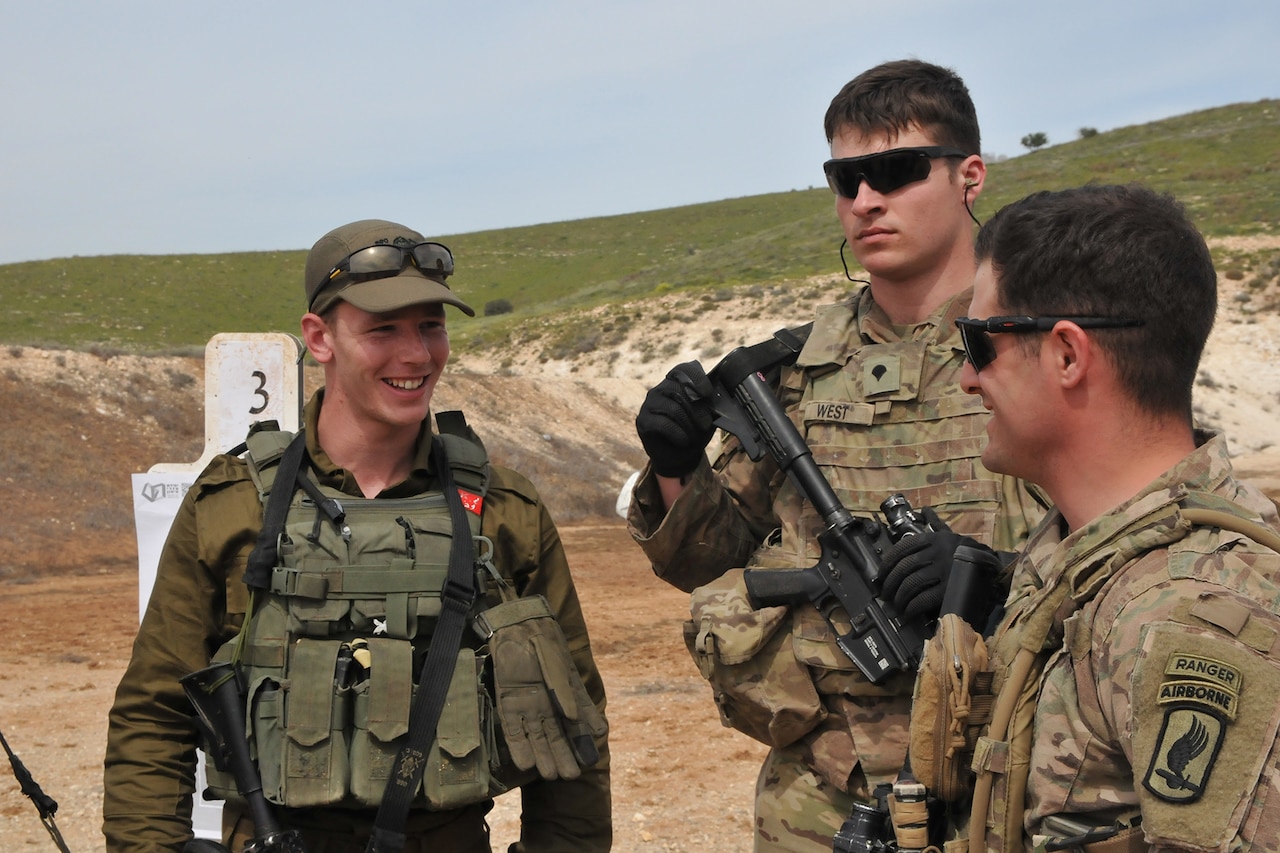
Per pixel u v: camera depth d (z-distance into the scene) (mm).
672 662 9359
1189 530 1454
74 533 16359
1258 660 1302
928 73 2639
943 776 1736
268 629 2262
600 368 43094
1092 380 1553
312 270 2414
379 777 2174
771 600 2531
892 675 2391
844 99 2695
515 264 91312
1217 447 1528
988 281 1662
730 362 2645
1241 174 57406
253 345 4340
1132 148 67812
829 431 2641
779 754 2646
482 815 2424
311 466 2451
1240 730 1280
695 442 2631
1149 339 1515
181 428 21453
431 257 2408
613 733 7035
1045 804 1508
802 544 2633
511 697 2256
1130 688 1368
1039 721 1541
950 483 2484
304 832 2260
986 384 1669
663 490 2760
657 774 6203
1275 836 1247
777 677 2531
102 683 8594
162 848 2260
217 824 4020
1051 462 1635
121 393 21750
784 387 2783
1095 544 1526
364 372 2377
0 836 5328
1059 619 1565
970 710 1713
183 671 2344
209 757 2246
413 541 2316
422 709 2203
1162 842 1294
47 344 23047
